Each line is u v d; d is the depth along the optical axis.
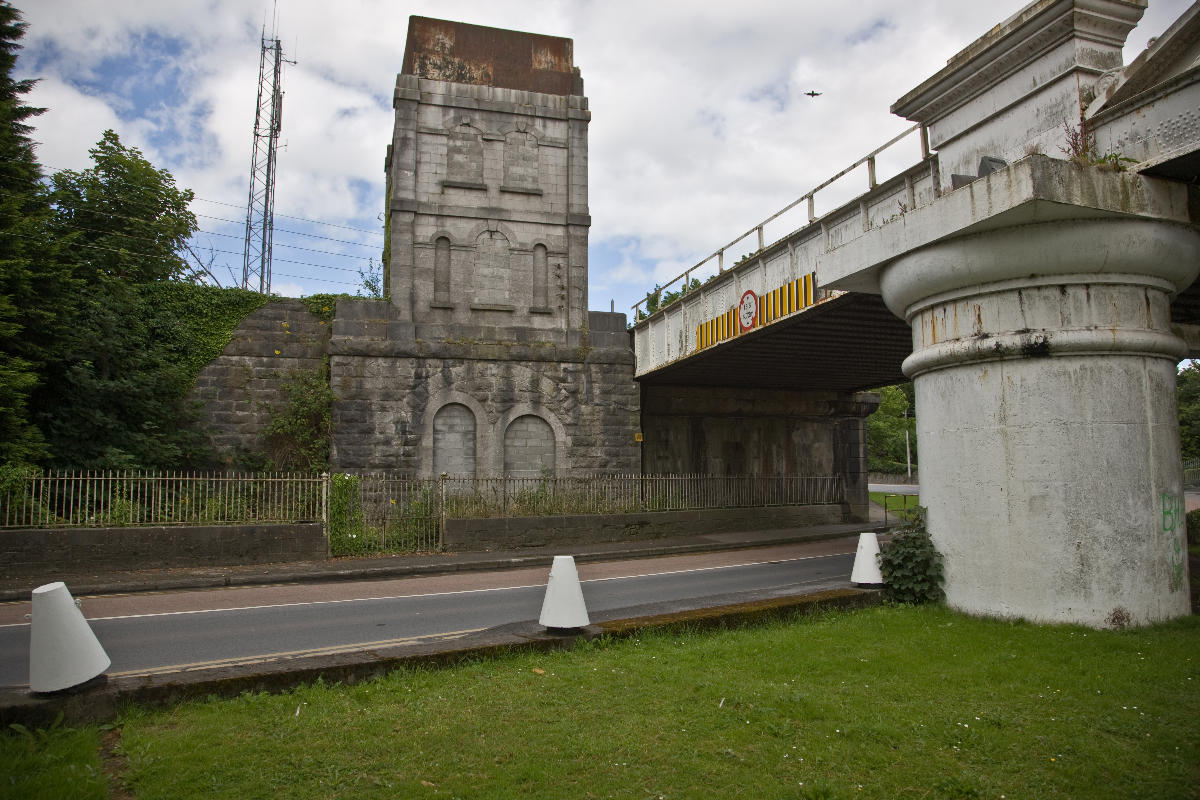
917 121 11.30
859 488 30.69
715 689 6.14
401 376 22.47
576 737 5.20
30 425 17.23
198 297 23.05
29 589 12.98
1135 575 8.13
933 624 8.40
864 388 30.05
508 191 24.20
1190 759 4.84
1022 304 8.55
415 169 23.55
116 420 19.75
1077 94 8.76
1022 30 9.14
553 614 7.86
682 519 23.08
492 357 23.20
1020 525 8.50
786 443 30.34
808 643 7.62
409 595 12.87
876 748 5.01
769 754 4.92
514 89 24.78
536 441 23.55
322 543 16.95
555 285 24.39
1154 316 8.53
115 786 4.53
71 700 5.47
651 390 28.52
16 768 4.55
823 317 16.88
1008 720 5.45
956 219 8.62
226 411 22.62
